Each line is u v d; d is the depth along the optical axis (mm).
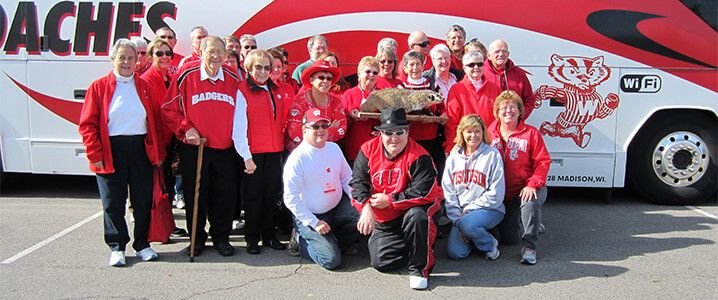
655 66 6633
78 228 6215
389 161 4812
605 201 7137
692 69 6613
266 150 5320
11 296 4535
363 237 5855
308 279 4875
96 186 8094
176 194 7051
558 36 6641
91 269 5070
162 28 6582
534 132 5398
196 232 5352
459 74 6328
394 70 6027
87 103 4855
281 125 5465
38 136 7262
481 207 5207
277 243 5598
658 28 6586
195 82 5070
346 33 6773
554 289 4664
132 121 4938
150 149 5078
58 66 7090
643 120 6727
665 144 6922
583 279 4855
